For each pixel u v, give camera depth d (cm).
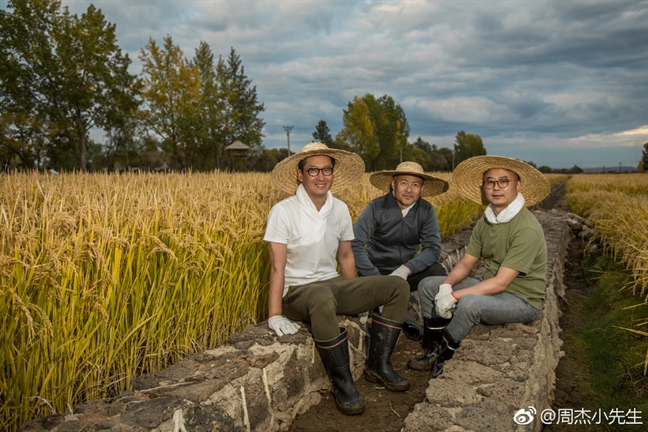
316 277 323
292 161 312
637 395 332
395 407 295
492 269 344
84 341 224
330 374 291
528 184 335
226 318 321
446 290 332
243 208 369
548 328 382
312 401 296
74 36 2542
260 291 359
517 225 324
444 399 234
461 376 258
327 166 305
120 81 2723
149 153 4078
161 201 329
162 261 268
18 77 2511
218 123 3400
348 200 521
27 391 205
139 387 225
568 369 403
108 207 282
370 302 317
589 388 363
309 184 307
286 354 272
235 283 326
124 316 249
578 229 1080
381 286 312
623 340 416
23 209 260
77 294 222
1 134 2459
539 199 349
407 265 392
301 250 314
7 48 2459
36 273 207
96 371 232
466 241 731
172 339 279
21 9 2411
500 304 319
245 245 333
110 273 238
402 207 416
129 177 663
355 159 339
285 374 271
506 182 326
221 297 314
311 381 296
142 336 254
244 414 235
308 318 302
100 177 669
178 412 202
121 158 3325
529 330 323
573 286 701
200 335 300
